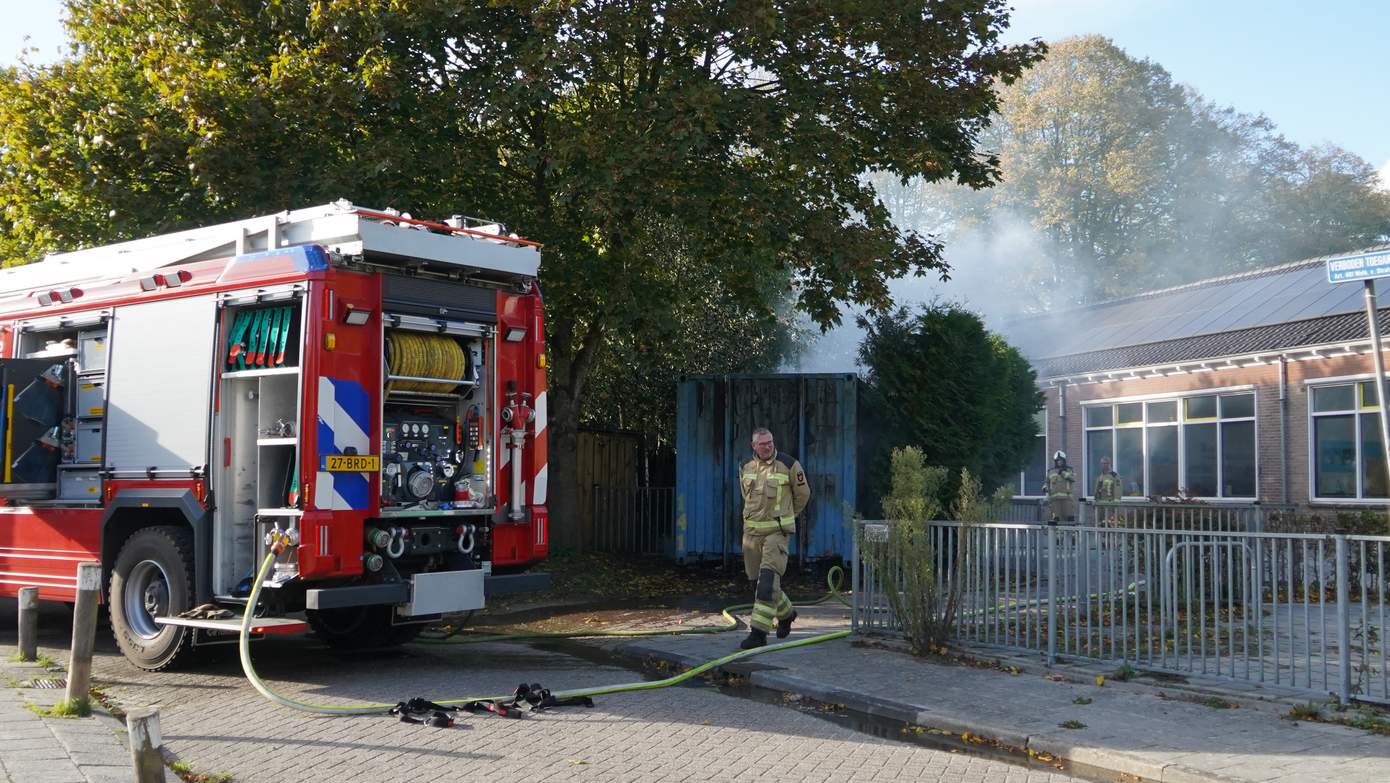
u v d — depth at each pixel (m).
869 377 17.69
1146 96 46.31
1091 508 22.55
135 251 9.71
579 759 6.41
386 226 8.52
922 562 9.66
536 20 14.06
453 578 8.90
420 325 8.86
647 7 14.48
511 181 16.47
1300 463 23.34
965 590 9.70
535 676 9.11
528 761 6.36
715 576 16.77
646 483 21.58
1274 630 7.75
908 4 15.45
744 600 14.33
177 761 6.33
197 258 9.27
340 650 10.50
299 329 8.30
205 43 15.38
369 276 8.59
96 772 5.79
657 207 14.76
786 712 7.82
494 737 6.92
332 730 7.07
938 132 16.88
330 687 8.50
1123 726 7.07
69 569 9.68
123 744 6.45
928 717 7.46
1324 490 22.89
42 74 15.45
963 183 17.69
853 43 15.94
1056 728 7.04
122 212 14.12
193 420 8.75
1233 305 27.61
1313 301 24.92
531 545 9.66
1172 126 45.78
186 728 7.12
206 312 8.79
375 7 13.99
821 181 16.36
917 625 9.63
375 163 13.69
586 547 19.95
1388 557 7.78
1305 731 6.92
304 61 14.04
